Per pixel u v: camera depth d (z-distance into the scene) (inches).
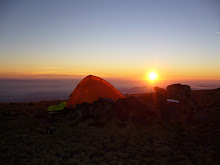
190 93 390.0
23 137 253.4
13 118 354.0
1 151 207.0
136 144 225.3
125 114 330.0
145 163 175.2
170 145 220.2
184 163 171.5
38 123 320.5
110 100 356.2
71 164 173.9
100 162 177.6
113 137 251.9
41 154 197.5
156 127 291.3
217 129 266.7
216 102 449.4
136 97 366.6
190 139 237.5
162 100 355.3
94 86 399.2
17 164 174.2
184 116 323.3
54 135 263.1
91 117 327.6
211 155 185.8
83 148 213.9
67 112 377.7
